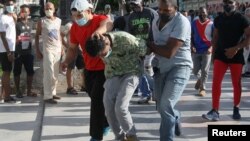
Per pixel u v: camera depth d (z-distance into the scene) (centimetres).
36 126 926
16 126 924
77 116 998
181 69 693
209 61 1235
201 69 1248
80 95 1248
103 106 749
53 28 1136
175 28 674
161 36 688
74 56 807
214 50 951
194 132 868
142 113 1029
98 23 746
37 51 1160
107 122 801
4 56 1130
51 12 1139
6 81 1149
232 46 917
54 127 903
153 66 707
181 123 936
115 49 689
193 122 946
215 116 952
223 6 922
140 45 688
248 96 1250
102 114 750
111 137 823
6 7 1120
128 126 702
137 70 709
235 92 964
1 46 1124
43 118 979
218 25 931
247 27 900
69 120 962
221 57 935
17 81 1207
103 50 666
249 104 1138
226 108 1087
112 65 704
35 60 1387
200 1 4300
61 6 1880
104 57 691
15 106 1114
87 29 750
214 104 956
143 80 1101
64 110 1061
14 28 1130
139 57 704
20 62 1195
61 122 944
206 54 1229
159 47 676
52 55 1136
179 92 689
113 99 712
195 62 1258
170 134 681
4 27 1104
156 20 708
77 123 936
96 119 750
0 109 1081
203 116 962
